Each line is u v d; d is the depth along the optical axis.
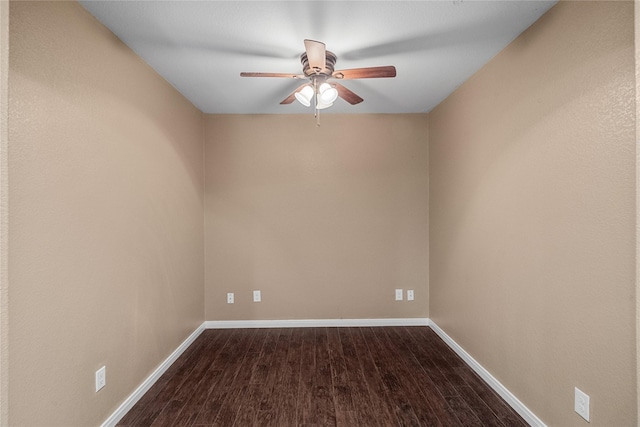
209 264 3.49
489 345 2.32
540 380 1.80
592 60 1.46
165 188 2.58
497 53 2.20
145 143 2.27
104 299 1.82
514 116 2.02
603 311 1.41
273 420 1.92
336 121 3.51
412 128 3.52
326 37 1.99
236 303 3.51
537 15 1.77
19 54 1.31
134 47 2.08
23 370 1.33
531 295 1.87
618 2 1.34
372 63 2.35
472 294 2.56
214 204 3.48
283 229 3.53
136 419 1.94
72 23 1.59
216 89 2.79
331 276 3.54
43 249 1.42
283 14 1.75
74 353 1.60
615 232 1.36
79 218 1.63
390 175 3.54
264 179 3.51
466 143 2.65
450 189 2.97
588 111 1.48
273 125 3.50
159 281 2.47
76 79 1.62
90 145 1.72
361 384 2.31
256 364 2.64
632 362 1.30
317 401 2.11
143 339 2.23
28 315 1.35
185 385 2.31
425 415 1.96
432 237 3.43
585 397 1.50
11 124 1.28
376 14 1.76
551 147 1.71
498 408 2.03
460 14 1.77
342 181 3.53
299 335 3.28
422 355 2.80
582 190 1.52
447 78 2.62
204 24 1.84
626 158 1.31
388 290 3.54
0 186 0.88
